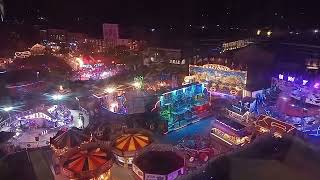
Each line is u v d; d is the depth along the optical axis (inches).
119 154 1101.1
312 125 1239.5
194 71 1868.8
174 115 1405.0
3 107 1619.1
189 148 1098.1
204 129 1405.0
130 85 1878.7
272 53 2517.2
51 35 3732.8
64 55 2672.2
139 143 1133.7
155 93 1670.8
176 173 935.7
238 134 1150.3
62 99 1786.4
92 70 2331.4
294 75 1566.2
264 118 1214.3
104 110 1517.0
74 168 951.0
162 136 1348.4
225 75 1731.1
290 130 1059.9
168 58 2581.2
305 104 1392.7
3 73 2145.7
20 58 2407.7
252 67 2015.3
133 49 2800.2
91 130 1300.4
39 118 1472.7
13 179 619.2
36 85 1956.2
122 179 1060.5
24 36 3695.9
